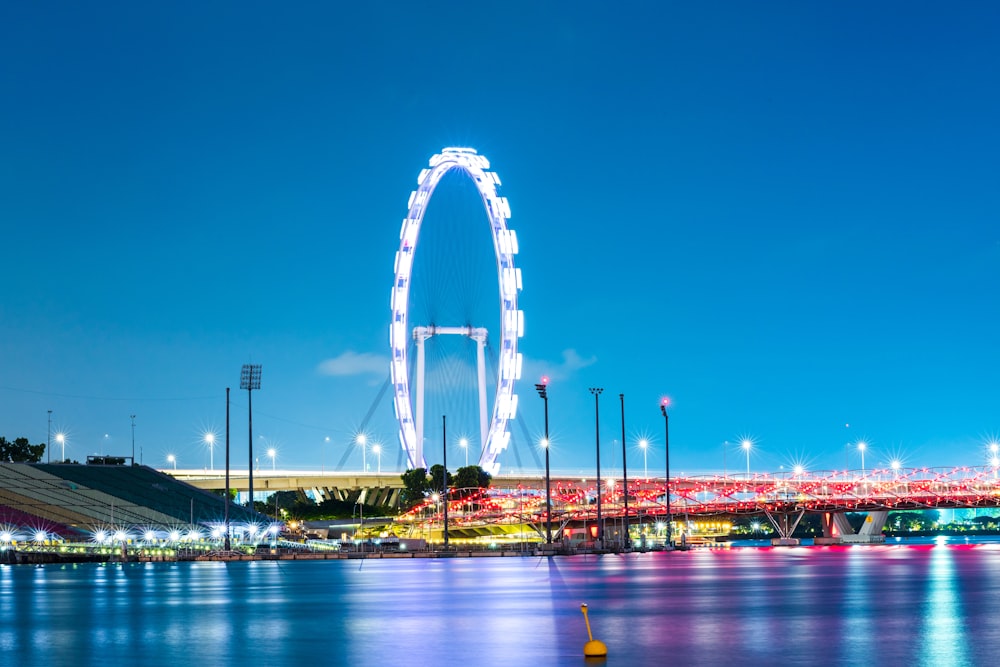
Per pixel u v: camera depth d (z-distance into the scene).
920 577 101.31
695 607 68.12
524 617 63.81
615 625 57.88
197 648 50.56
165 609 74.12
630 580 100.75
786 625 56.34
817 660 43.56
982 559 155.75
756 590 83.75
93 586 105.88
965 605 67.50
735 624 57.19
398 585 100.81
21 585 108.44
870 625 55.75
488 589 91.38
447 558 194.12
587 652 45.66
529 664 44.00
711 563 144.75
